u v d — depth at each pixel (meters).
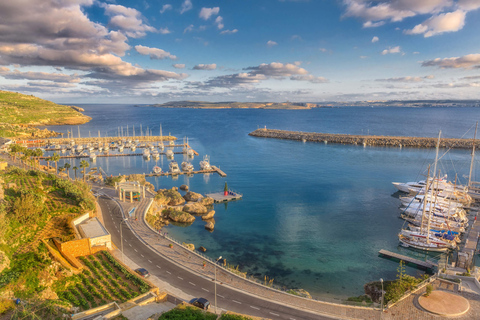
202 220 96.38
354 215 100.06
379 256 74.00
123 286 50.66
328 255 74.38
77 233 63.91
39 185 85.81
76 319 39.75
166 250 66.50
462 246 78.31
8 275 45.94
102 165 174.00
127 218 82.81
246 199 116.56
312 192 124.19
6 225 57.09
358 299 54.62
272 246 78.94
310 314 46.31
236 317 41.91
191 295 50.72
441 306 45.81
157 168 159.75
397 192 124.19
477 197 116.69
